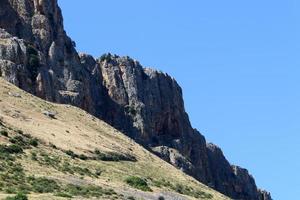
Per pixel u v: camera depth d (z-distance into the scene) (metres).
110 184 150.00
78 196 128.50
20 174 136.38
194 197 175.50
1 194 118.75
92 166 165.25
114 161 180.00
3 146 150.38
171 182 180.75
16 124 174.00
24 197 114.81
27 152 154.62
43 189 128.62
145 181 167.25
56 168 150.50
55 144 172.00
